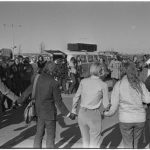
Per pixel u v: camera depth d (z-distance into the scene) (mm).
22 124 10164
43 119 6152
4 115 11656
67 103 14617
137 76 5746
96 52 34875
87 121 6078
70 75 18766
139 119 5617
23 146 7680
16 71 14594
